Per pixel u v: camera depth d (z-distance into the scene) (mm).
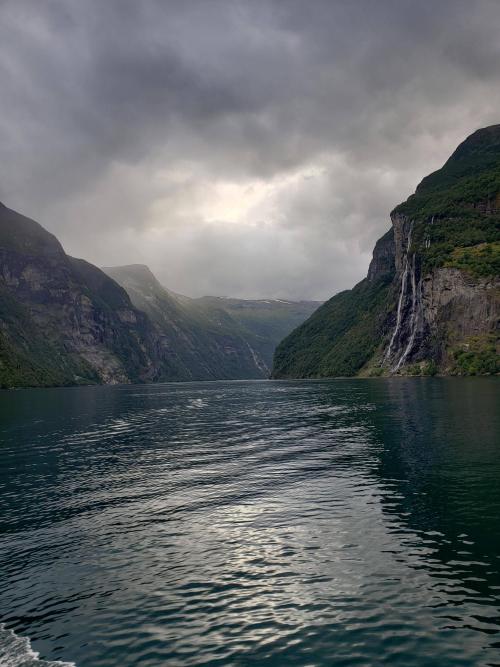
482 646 12359
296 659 12102
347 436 45438
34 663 12211
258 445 42375
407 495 25031
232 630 13453
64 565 18047
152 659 12305
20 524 22844
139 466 35156
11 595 15844
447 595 14844
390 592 15133
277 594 15281
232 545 19250
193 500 25531
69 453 41906
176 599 15242
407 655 12102
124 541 20156
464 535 19422
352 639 12836
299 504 24094
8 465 37406
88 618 14328
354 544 18875
